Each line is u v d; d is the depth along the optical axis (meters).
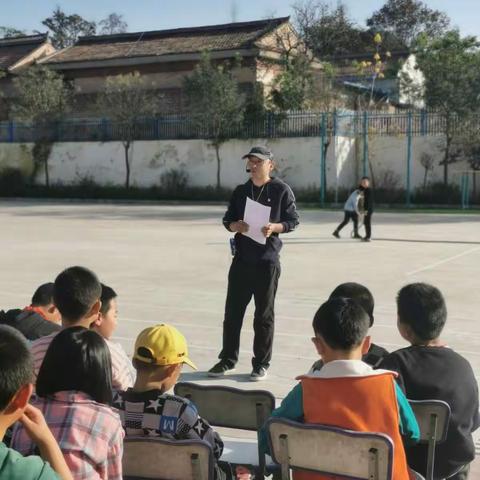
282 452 3.08
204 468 2.99
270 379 6.70
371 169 36.09
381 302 10.46
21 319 4.73
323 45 53.88
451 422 3.49
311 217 27.89
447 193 33.88
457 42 34.09
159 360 3.30
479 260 15.05
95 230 21.67
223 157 37.62
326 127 35.34
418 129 34.81
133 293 11.05
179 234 20.45
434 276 12.89
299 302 10.41
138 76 39.56
